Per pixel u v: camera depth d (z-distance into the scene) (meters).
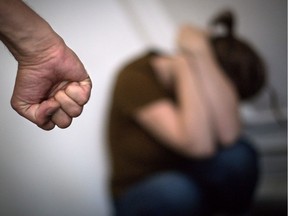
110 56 1.37
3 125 1.33
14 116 1.33
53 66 0.41
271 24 1.36
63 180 1.37
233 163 1.11
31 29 0.38
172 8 1.37
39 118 0.42
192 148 1.11
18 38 0.38
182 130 1.11
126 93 1.14
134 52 1.37
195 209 1.06
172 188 1.05
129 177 1.15
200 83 1.15
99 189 1.37
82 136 1.36
